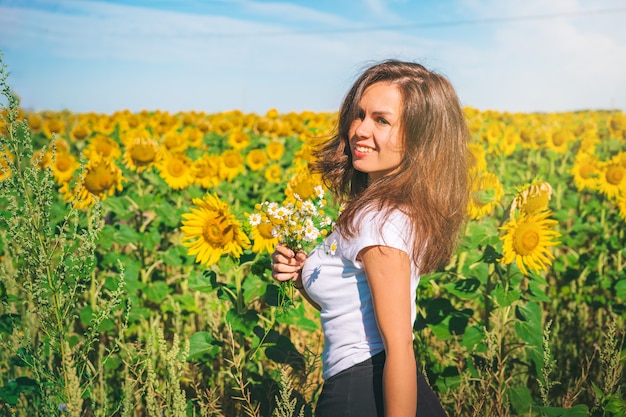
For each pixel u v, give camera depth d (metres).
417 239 1.84
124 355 3.79
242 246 3.02
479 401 2.95
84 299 4.26
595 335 4.50
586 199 8.83
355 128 2.07
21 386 2.83
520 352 3.76
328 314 2.04
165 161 6.14
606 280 4.86
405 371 1.76
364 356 1.95
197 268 5.29
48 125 14.19
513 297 3.16
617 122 12.97
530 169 10.60
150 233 4.84
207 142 13.00
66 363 2.38
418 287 3.54
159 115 16.14
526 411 3.03
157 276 4.89
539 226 3.11
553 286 5.39
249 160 9.39
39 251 2.36
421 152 1.97
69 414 2.21
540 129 11.48
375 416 1.90
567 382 3.72
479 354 3.29
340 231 1.94
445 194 1.99
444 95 2.03
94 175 4.30
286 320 3.15
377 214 1.85
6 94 2.27
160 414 2.54
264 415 3.02
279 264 2.27
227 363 3.46
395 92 1.98
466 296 3.31
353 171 2.43
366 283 1.95
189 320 4.64
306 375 2.89
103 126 14.48
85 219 4.43
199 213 3.02
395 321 1.78
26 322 3.40
